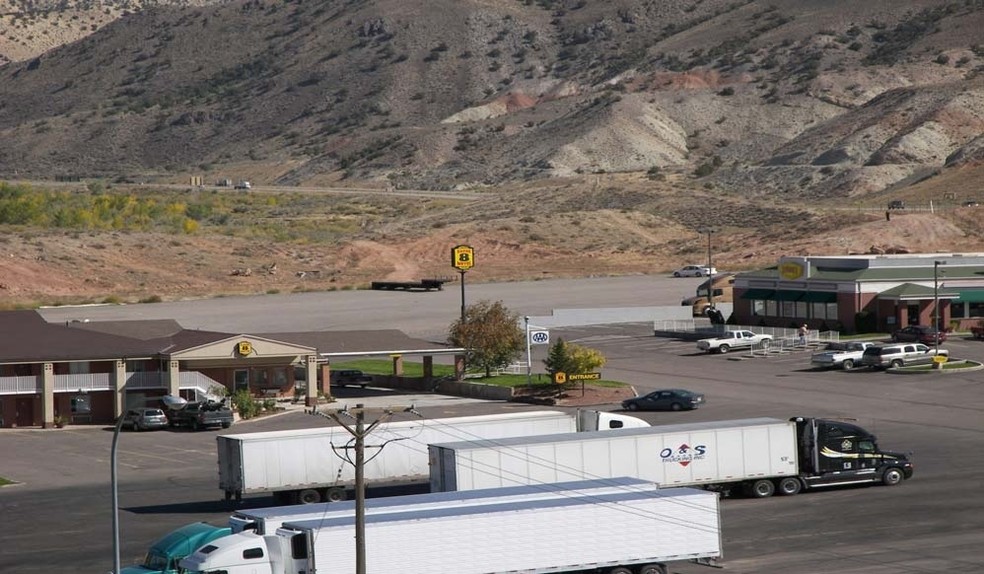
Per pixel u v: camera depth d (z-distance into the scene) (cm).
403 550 7631
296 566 7544
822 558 8625
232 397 16325
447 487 9912
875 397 15825
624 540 8106
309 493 10688
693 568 8525
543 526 7944
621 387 16900
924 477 11275
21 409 15875
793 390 16562
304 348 17050
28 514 10562
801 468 10794
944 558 8562
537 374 18350
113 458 6938
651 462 10200
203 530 7894
